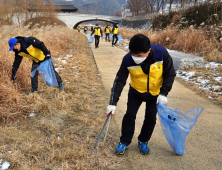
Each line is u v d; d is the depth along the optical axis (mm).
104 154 2295
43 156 2188
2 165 1993
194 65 6340
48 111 3252
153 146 2510
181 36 8992
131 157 2279
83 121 3012
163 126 2186
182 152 2289
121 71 2021
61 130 2779
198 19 13188
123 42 15117
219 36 8695
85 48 11469
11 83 3693
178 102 3943
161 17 20000
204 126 2992
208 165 2145
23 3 17812
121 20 60750
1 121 2854
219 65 6238
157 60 1813
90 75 5656
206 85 4809
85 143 2479
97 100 3930
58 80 4059
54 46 9008
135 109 2154
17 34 6258
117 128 2900
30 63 5012
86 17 58906
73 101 3777
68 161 2137
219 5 12227
